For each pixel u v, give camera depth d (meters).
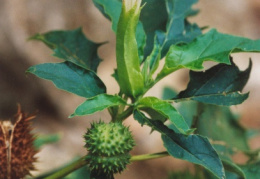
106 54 1.41
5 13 1.27
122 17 0.54
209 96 0.58
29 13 1.28
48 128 1.38
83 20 1.34
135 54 0.55
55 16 1.30
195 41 0.56
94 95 0.55
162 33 0.62
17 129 0.65
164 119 0.57
